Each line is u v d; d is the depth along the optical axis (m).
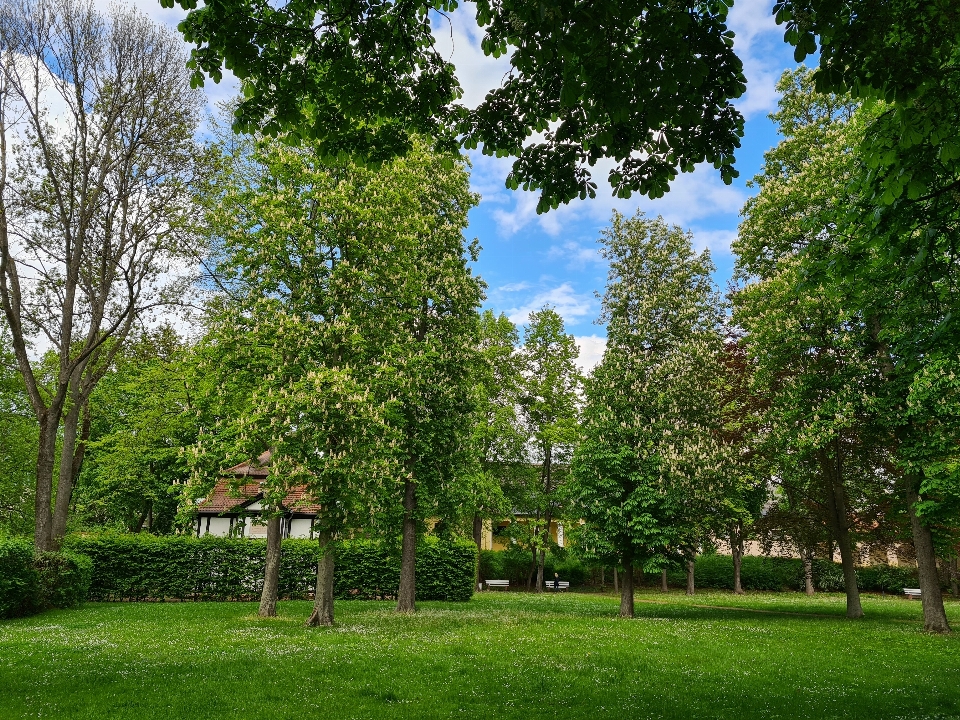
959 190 8.51
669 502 22.17
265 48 8.67
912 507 20.22
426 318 23.50
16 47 20.86
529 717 8.47
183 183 22.64
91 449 35.91
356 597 29.14
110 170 22.16
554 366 44.19
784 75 26.06
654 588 47.06
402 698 9.45
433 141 10.52
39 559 21.33
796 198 22.83
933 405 17.72
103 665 11.16
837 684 10.79
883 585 43.56
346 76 8.95
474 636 16.25
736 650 14.45
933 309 10.39
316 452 16.08
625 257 26.09
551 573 47.50
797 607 28.80
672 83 7.39
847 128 20.89
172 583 26.27
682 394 23.75
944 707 9.19
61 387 22.47
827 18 7.02
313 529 17.33
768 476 24.91
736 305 29.20
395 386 19.39
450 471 23.42
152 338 28.17
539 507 43.25
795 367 23.05
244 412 17.55
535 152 9.57
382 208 19.78
